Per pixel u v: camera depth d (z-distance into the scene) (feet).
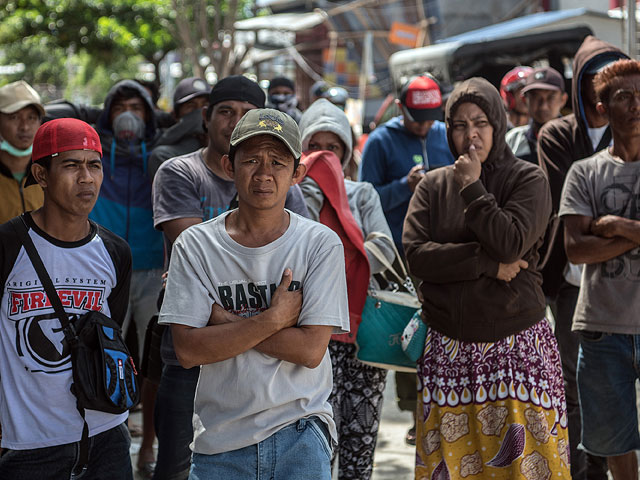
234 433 9.02
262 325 8.84
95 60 87.71
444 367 11.99
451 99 12.26
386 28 63.36
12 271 9.83
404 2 62.59
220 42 59.62
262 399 8.94
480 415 11.71
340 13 64.39
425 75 17.92
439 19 61.72
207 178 12.61
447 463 11.87
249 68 70.18
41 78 135.13
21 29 81.46
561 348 14.93
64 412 9.79
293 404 9.11
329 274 9.22
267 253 9.18
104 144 16.62
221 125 12.44
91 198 10.03
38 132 10.02
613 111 12.74
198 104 18.61
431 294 12.03
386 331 12.85
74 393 9.72
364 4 63.46
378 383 13.28
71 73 130.82
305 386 9.18
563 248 14.84
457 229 12.07
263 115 9.04
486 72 37.63
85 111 19.45
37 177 10.05
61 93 136.77
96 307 10.17
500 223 11.37
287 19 73.36
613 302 12.69
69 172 9.88
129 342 16.75
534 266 12.14
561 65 35.45
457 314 11.79
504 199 11.96
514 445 11.53
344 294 9.43
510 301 11.68
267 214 9.16
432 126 18.12
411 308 12.96
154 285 16.66
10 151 14.35
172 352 12.04
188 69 80.18
